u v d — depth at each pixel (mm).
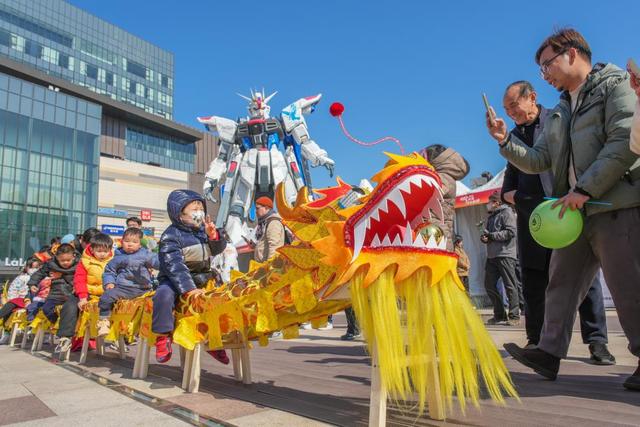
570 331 2961
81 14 69938
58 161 45375
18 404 2918
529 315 3908
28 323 7039
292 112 20203
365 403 2574
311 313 2420
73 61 68250
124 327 3852
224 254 6703
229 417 2336
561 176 2936
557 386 2861
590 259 2852
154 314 3176
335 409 2436
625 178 2523
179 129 64750
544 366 2955
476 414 2256
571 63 2805
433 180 2027
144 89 78125
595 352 3717
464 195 10344
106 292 4594
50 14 66000
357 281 1953
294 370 3840
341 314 12250
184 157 67438
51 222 44281
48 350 6461
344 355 4711
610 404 2393
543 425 2062
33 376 4137
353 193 2289
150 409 2611
